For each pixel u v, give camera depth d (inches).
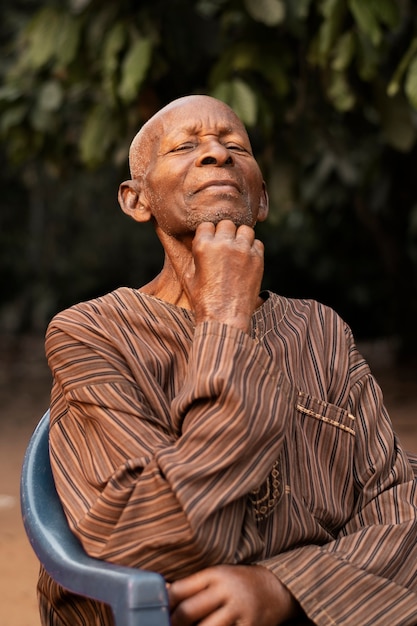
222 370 92.3
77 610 101.7
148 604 83.4
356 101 267.6
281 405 93.5
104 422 97.4
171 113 107.2
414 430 316.2
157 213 106.9
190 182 103.7
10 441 323.6
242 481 90.8
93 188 695.1
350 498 105.0
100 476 96.5
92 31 270.5
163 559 90.4
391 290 537.0
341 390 107.3
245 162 106.2
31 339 707.4
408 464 107.9
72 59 271.4
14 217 756.0
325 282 660.1
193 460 90.6
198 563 90.4
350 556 95.5
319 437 104.1
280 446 93.9
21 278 769.6
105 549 91.4
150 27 267.9
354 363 111.0
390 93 227.5
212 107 107.3
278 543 96.6
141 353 101.0
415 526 99.2
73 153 347.3
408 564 97.7
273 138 315.3
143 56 254.1
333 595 91.6
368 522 102.5
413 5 275.1
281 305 110.4
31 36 278.1
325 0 234.2
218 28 293.6
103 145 289.4
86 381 99.3
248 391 92.4
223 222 101.3
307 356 107.7
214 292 96.9
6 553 198.4
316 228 577.9
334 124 356.5
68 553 94.4
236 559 92.0
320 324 111.0
